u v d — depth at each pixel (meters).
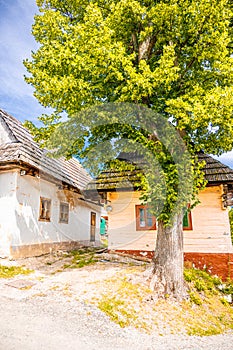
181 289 5.18
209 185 7.75
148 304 4.52
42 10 6.53
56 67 5.00
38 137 6.03
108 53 4.38
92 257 7.98
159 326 3.90
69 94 4.77
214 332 4.20
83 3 6.08
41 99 5.31
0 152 7.52
